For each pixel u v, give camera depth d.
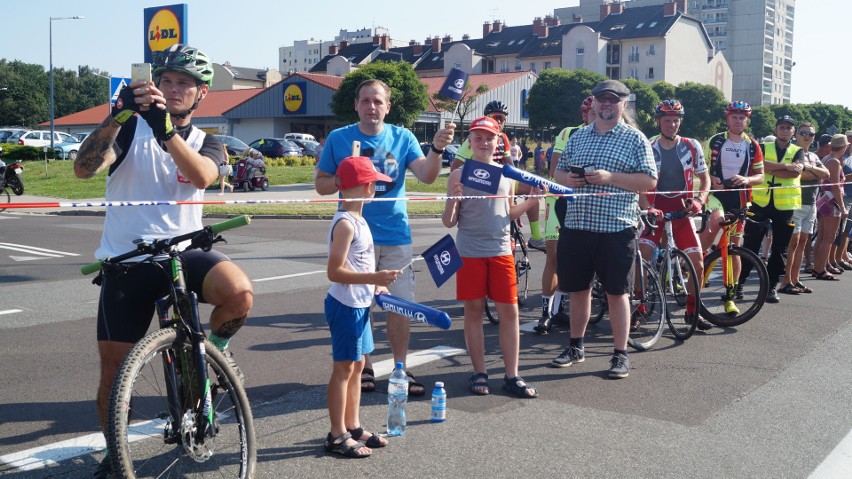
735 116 7.59
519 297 8.05
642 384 5.24
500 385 5.19
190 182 3.48
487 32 93.50
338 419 3.89
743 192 7.66
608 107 5.52
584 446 4.06
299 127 55.84
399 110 36.72
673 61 83.38
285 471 3.67
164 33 27.39
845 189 11.15
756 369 5.64
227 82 88.31
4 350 5.92
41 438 4.08
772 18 142.12
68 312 7.38
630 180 5.35
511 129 57.09
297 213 18.38
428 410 4.63
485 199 4.96
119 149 3.40
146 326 3.50
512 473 3.69
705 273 7.21
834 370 5.63
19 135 43.41
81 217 18.36
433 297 8.52
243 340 6.35
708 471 3.76
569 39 83.12
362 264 3.88
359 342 3.85
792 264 9.05
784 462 3.89
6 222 16.78
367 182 3.82
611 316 5.48
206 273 3.42
